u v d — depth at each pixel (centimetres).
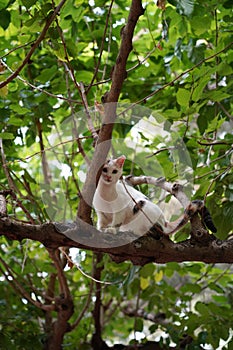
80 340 754
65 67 555
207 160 564
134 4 391
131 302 908
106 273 695
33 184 696
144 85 659
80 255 636
